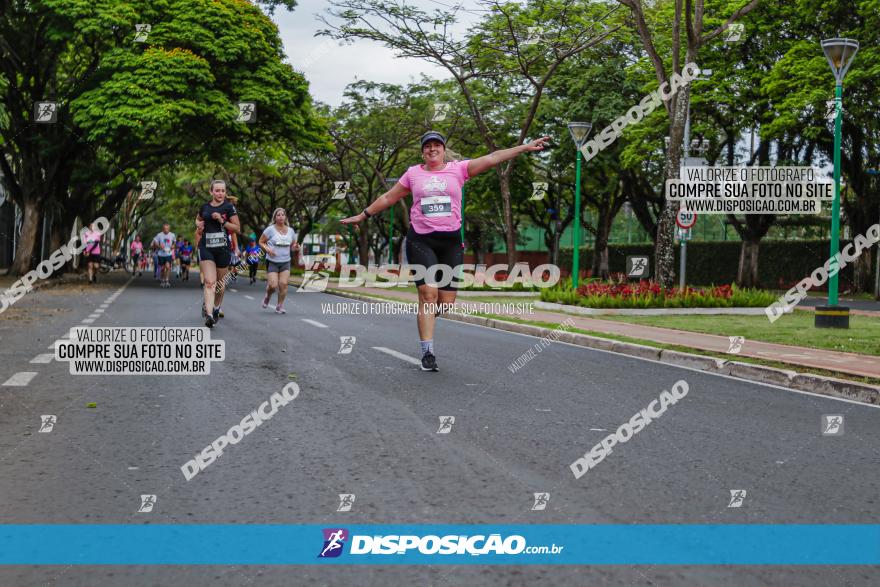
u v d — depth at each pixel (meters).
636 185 38.91
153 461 4.60
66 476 4.28
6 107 27.81
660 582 2.96
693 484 4.25
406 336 11.95
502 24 25.06
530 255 62.88
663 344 10.73
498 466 4.54
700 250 45.09
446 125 37.72
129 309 16.22
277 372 8.02
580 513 3.74
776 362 8.88
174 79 26.73
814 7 29.16
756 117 31.75
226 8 28.69
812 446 5.27
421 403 6.46
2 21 26.58
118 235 57.25
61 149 28.84
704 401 6.98
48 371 7.89
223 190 12.00
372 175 44.59
